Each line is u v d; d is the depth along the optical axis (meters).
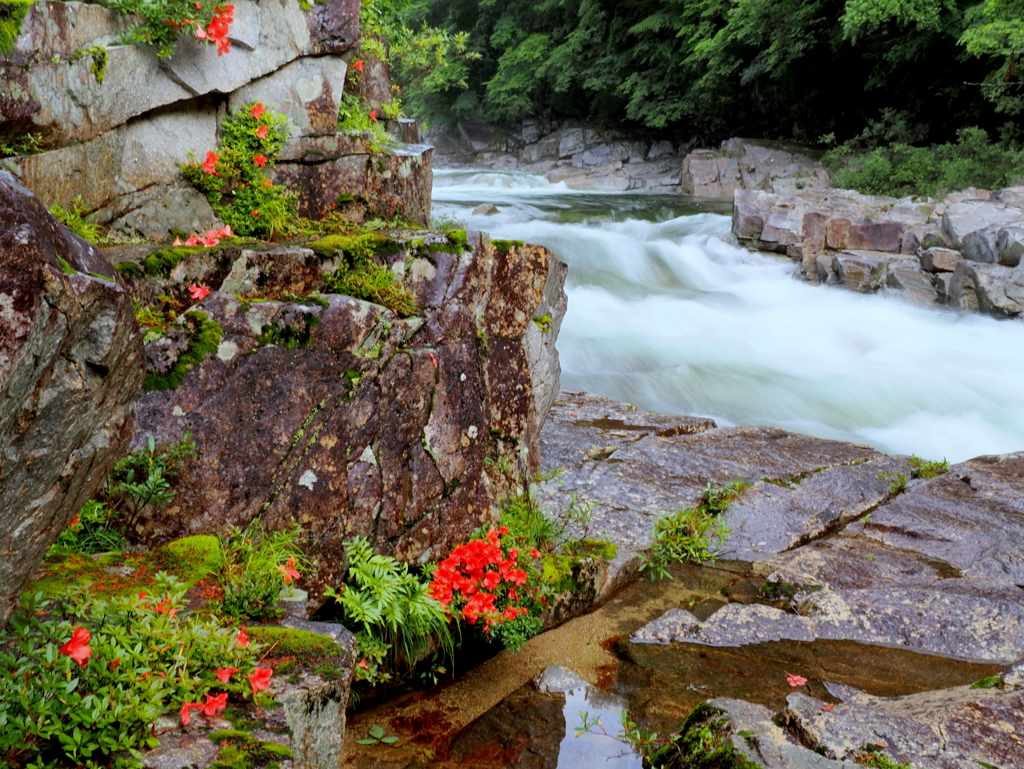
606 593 4.78
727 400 8.98
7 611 1.88
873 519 5.70
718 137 29.11
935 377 9.89
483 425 4.27
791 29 21.30
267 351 3.52
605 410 7.57
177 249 3.83
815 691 3.86
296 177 4.71
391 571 3.77
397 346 3.87
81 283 1.69
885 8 17.27
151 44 4.05
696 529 5.42
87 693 2.13
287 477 3.53
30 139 3.53
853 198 16.19
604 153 30.20
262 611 2.91
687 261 14.84
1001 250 12.07
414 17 33.69
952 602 4.48
